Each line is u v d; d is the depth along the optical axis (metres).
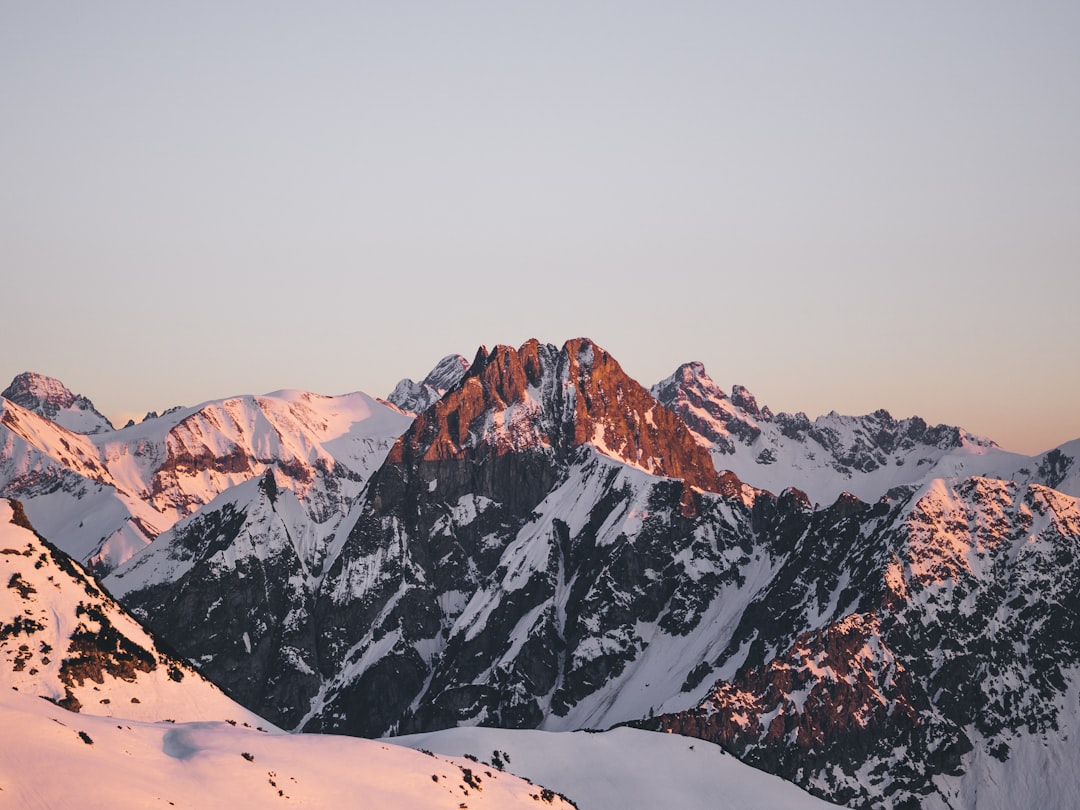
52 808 143.25
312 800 167.75
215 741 176.25
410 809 175.62
